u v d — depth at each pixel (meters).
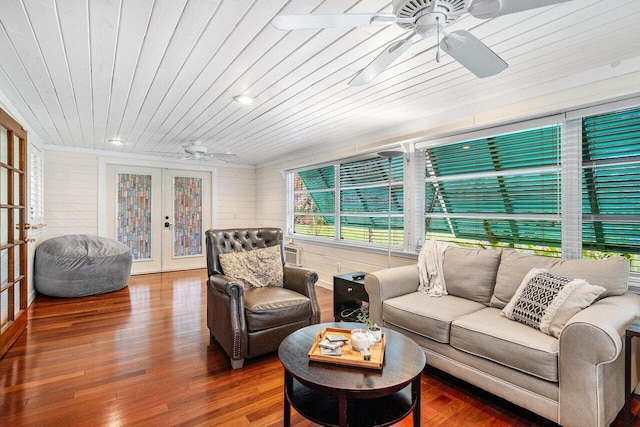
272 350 2.62
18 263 3.09
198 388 2.19
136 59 2.12
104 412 1.91
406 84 2.55
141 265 5.91
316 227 5.40
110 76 2.39
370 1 1.55
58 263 4.21
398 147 3.77
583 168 2.46
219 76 2.38
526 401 1.80
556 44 1.95
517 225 2.90
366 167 4.32
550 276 2.12
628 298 1.95
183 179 6.36
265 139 4.53
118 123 3.70
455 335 2.15
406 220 3.72
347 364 1.60
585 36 1.85
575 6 1.57
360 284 3.11
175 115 3.36
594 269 2.09
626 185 2.27
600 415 1.56
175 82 2.49
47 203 5.02
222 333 2.61
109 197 5.58
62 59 2.12
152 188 6.01
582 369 1.60
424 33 1.33
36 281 4.23
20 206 3.07
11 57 2.09
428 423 1.85
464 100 2.94
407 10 1.24
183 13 1.63
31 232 4.09
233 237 3.20
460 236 3.35
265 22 1.71
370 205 4.31
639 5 1.56
